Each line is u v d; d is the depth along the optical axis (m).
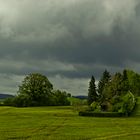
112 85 142.12
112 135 68.50
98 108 133.88
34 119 100.94
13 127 79.19
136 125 89.19
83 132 72.00
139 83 183.75
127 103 131.12
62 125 84.88
